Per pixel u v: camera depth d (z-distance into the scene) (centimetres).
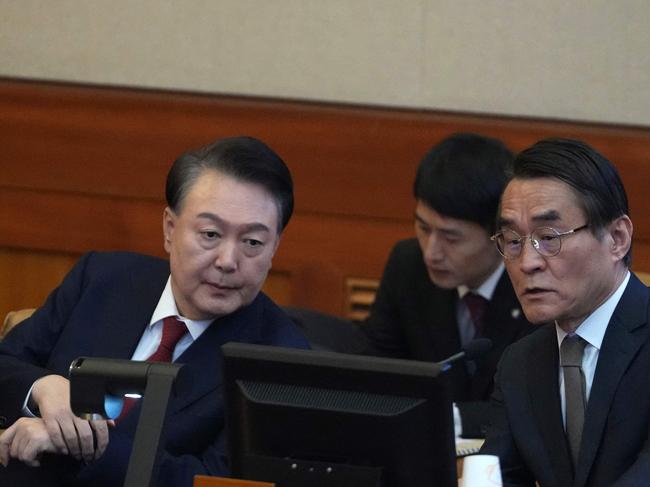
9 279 1408
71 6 1407
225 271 808
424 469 608
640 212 1305
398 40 1352
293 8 1368
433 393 598
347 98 1368
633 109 1318
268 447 624
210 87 1391
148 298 877
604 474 738
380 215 1357
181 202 818
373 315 1167
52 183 1413
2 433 805
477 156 1042
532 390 783
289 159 1368
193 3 1387
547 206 737
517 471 789
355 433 608
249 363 620
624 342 752
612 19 1313
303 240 1373
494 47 1335
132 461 596
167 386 615
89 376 621
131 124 1394
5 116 1413
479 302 1088
